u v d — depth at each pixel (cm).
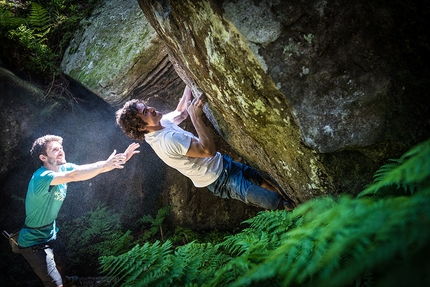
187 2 226
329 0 203
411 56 208
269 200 333
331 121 219
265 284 182
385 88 212
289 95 217
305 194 280
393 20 203
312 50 209
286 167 276
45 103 475
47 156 360
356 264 123
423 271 113
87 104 488
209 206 535
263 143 276
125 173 541
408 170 138
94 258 494
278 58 212
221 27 217
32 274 490
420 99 212
